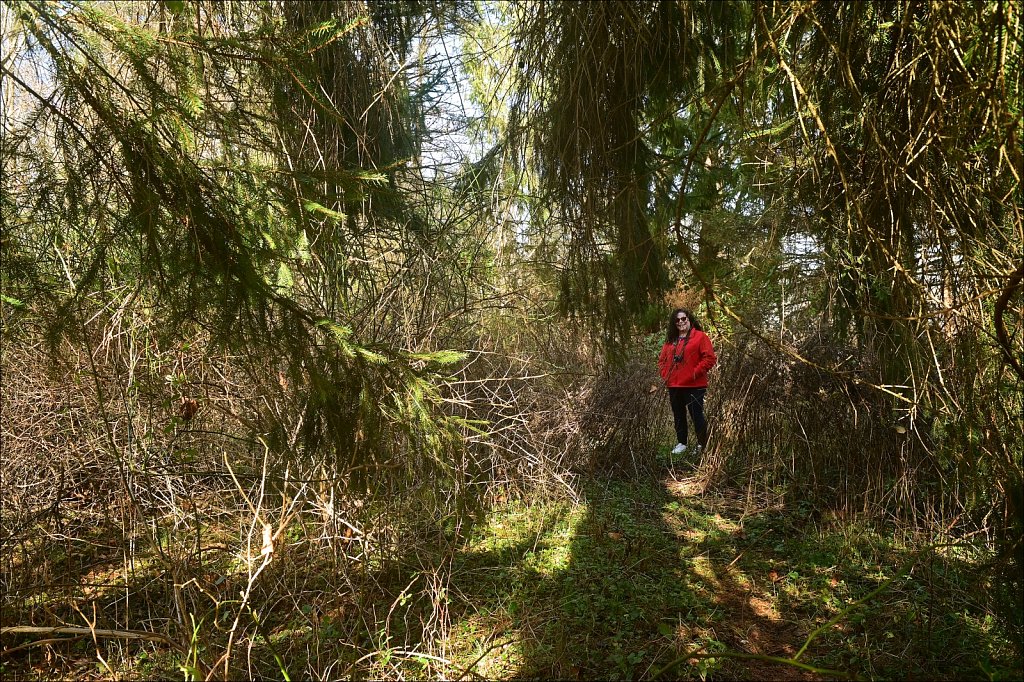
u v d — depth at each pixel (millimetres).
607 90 3498
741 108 2357
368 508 3668
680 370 5805
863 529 4168
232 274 2160
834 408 4500
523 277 5133
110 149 2014
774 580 3764
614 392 5652
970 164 2244
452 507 4152
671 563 4074
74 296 2178
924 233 2572
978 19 1891
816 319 4520
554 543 4301
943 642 2973
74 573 3400
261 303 2242
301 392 3080
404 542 3969
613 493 5375
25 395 3402
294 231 2375
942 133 2236
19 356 3262
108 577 3545
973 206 2340
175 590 2580
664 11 3309
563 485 5109
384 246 4785
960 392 2434
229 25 3201
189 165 2109
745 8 3344
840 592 3564
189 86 2090
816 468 4793
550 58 3584
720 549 4305
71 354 3084
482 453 4953
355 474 2670
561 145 3654
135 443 3586
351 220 3906
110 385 3545
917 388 2881
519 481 5039
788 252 3887
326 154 3850
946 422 2564
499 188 4680
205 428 4336
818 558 4008
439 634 3156
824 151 2881
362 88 4191
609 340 4137
